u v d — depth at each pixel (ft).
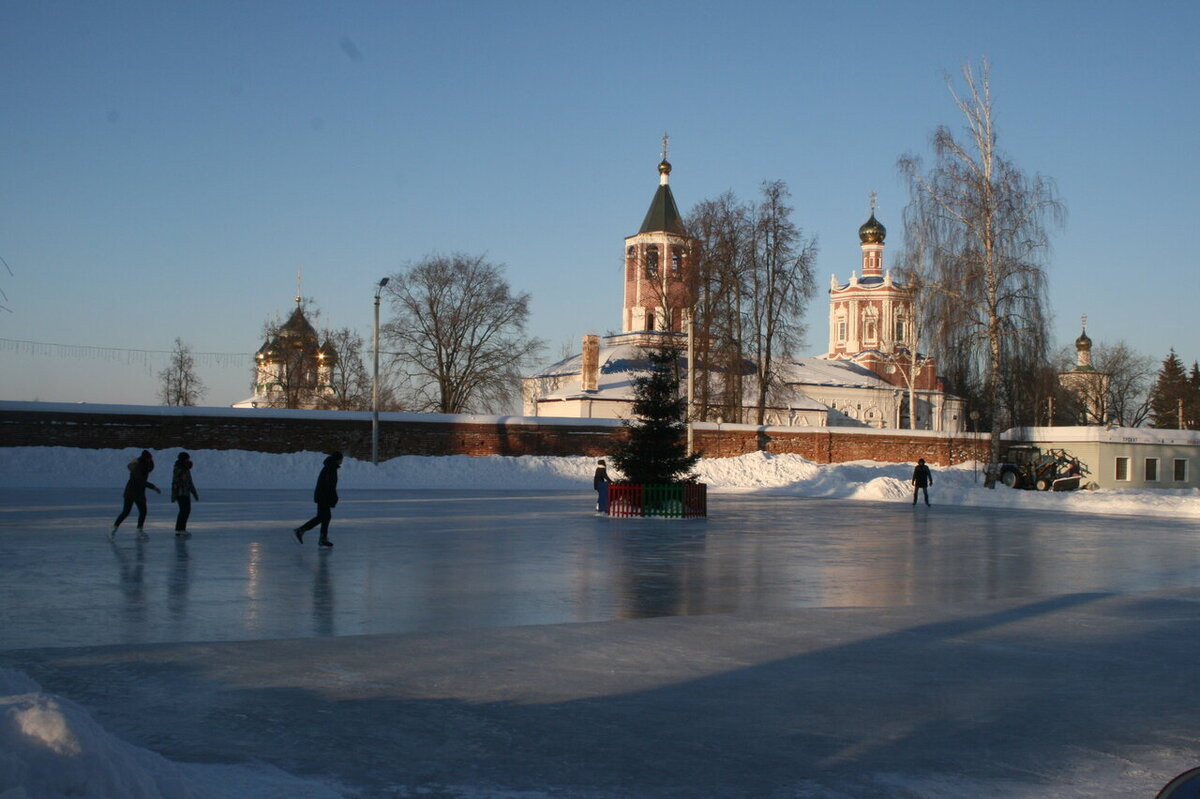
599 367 293.43
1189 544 86.63
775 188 210.79
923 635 40.78
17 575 54.54
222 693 29.19
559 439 190.08
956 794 21.83
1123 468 183.11
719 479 180.55
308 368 251.19
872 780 22.61
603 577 57.82
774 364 214.48
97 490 137.59
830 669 34.09
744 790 21.79
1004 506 146.41
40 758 15.20
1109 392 367.45
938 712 28.63
